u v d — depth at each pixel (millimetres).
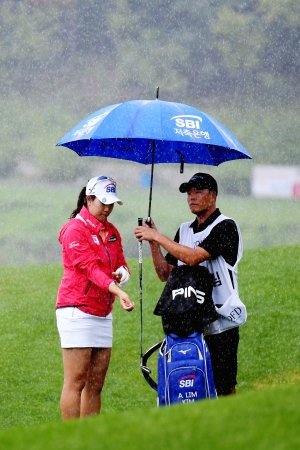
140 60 179625
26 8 181000
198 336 17266
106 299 18047
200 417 11484
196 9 180375
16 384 25500
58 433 11367
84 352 17906
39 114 174625
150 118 17828
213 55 178625
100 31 180750
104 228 18188
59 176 152875
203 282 17391
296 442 10453
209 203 17984
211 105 176750
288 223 108250
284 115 171250
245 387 25078
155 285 36125
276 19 177250
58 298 18172
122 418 11797
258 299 33125
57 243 95562
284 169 128875
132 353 28094
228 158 20016
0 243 93562
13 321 32031
